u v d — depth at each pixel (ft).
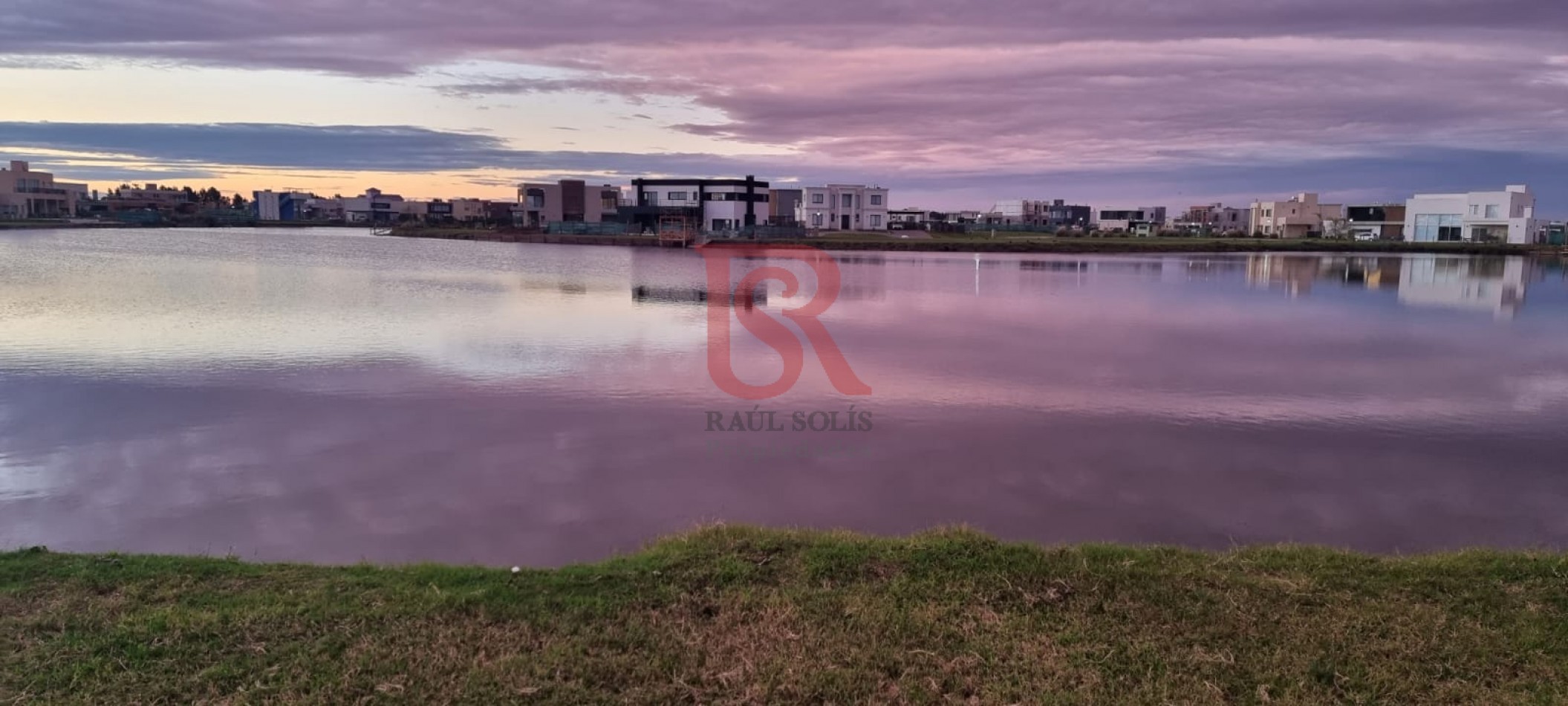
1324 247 269.23
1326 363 67.46
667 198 319.47
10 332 76.02
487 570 20.97
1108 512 33.32
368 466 37.99
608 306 101.50
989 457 40.37
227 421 45.50
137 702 14.93
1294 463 40.06
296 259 188.85
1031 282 142.31
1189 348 74.13
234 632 17.24
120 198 489.26
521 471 37.40
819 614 18.52
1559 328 90.68
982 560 21.36
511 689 15.46
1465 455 41.73
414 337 75.77
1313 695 15.80
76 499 33.47
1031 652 17.07
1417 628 18.08
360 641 17.03
